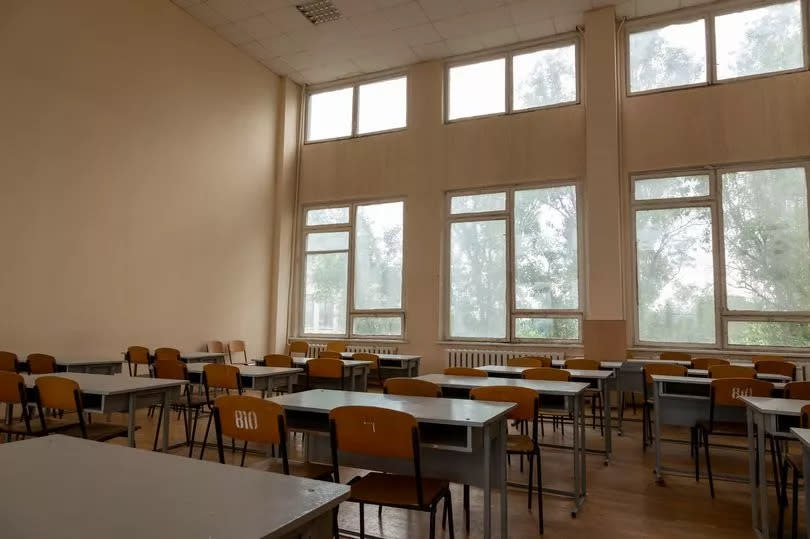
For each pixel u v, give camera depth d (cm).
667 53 700
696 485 353
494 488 241
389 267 834
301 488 119
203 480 124
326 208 891
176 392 332
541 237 742
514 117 766
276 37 770
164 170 676
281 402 258
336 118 903
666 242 677
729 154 648
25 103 530
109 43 614
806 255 616
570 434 508
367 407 206
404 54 813
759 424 266
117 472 130
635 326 680
